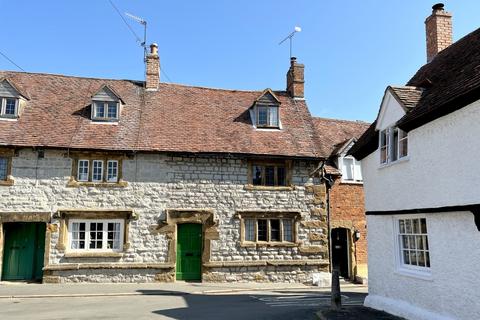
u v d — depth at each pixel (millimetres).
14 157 15414
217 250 16312
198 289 14547
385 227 10461
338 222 18375
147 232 15938
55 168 15664
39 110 16875
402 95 9789
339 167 18875
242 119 18672
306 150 17562
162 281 15820
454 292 7680
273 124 18547
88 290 13867
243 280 16391
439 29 13188
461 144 7516
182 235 16547
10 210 15148
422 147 8758
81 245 15656
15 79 18125
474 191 7141
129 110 17828
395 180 9938
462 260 7488
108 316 9719
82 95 18203
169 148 16281
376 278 10789
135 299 12492
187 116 18266
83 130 16391
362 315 9547
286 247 16844
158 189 16219
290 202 17141
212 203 16531
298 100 20469
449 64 10367
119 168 16094
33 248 15953
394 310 9547
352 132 22359
